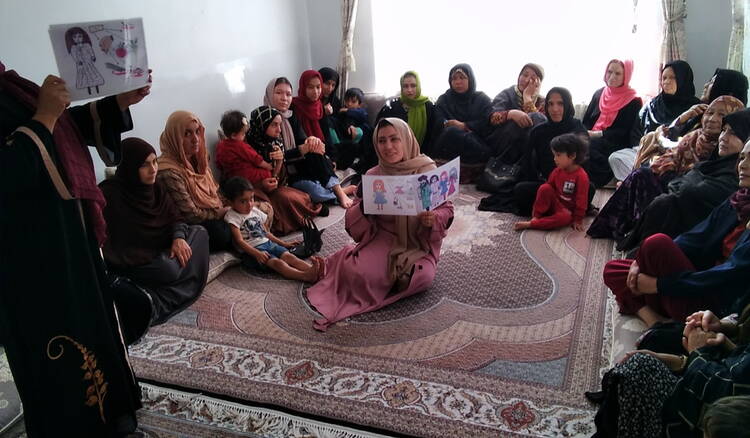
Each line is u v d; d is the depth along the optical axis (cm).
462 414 181
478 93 443
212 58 379
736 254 175
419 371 204
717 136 260
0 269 146
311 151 368
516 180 379
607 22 438
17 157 139
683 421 132
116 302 221
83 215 160
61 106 147
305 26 508
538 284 266
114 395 172
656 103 373
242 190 291
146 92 170
